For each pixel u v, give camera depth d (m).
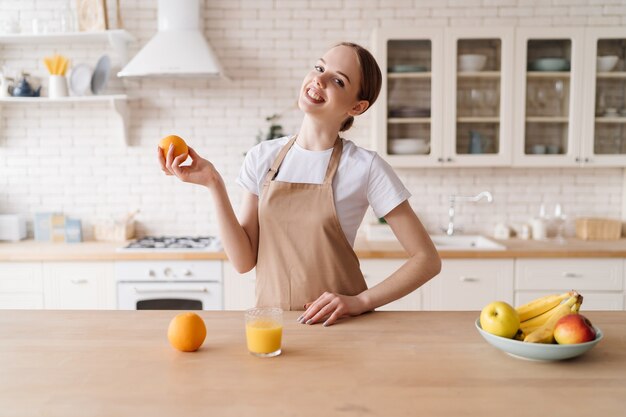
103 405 0.93
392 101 3.42
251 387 1.00
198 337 1.18
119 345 1.23
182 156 1.35
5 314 1.48
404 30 3.35
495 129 3.44
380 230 3.56
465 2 3.62
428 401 0.94
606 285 3.15
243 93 3.71
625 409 0.91
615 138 3.44
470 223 3.79
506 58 3.36
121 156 3.73
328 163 1.61
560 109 3.43
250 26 3.66
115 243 3.51
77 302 3.17
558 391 0.99
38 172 3.74
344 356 1.16
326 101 1.50
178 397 0.96
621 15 3.60
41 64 3.67
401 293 1.52
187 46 3.29
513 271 3.15
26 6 3.64
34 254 3.13
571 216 3.78
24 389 0.99
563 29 3.35
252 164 1.67
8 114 3.71
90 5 3.44
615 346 1.23
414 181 3.77
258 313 1.22
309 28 3.66
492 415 0.89
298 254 1.60
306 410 0.91
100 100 3.53
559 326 1.12
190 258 3.12
